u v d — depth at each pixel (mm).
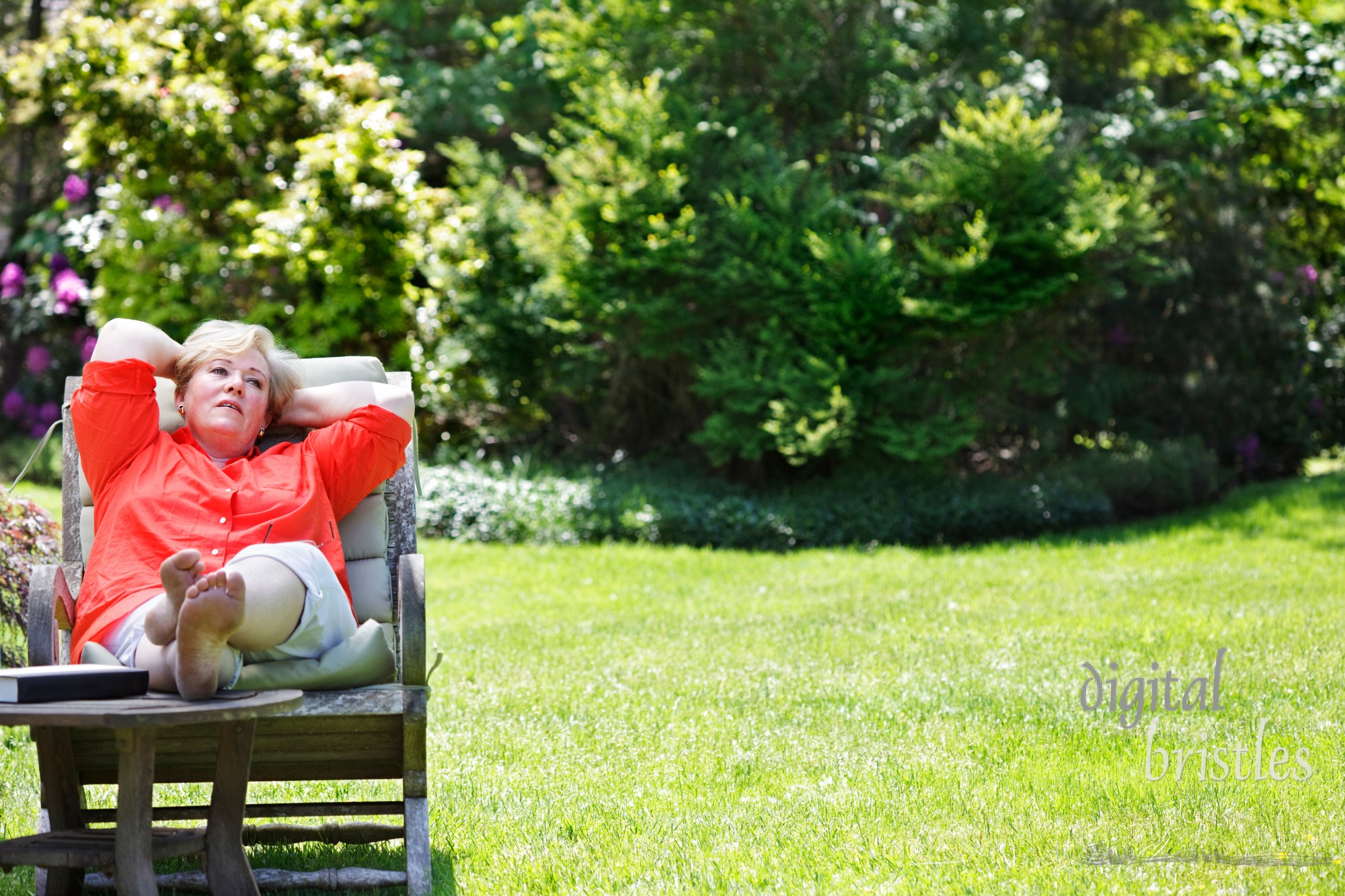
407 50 15516
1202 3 12836
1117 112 12578
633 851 3291
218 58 12555
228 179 12703
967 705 4844
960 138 10766
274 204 12195
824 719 4758
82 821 3102
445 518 11258
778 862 3154
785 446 11008
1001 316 10789
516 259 12500
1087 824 3328
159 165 12547
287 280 12422
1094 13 12875
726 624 7207
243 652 2887
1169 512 12297
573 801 3809
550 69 13977
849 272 10695
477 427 13109
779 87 12586
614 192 11141
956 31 12461
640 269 11336
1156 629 6266
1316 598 7270
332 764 3152
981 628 6594
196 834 2844
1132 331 13320
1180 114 12469
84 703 2543
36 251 14266
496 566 9906
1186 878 2891
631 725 4785
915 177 11680
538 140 14422
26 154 15531
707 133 11969
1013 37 13133
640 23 12492
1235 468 13961
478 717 4977
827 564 9867
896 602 7742
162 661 2756
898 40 12523
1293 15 12133
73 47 12633
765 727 4688
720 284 11180
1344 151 13625
